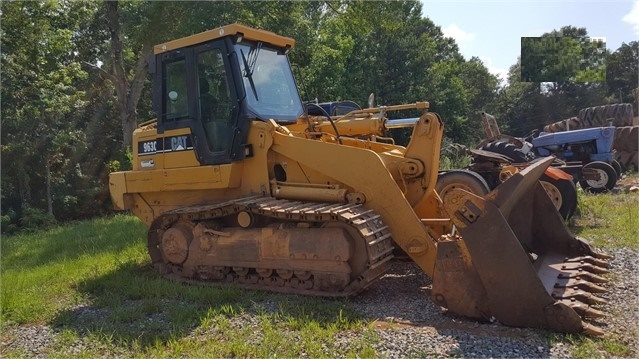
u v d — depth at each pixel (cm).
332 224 548
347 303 520
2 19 1677
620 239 750
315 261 549
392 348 403
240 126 625
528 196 583
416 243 547
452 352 389
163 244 657
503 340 409
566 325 416
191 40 659
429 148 583
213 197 667
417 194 591
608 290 513
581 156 1464
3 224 1702
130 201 734
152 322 498
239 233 600
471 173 806
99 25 2317
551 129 2133
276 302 528
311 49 2069
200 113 654
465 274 461
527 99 4684
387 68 3186
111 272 711
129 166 2086
